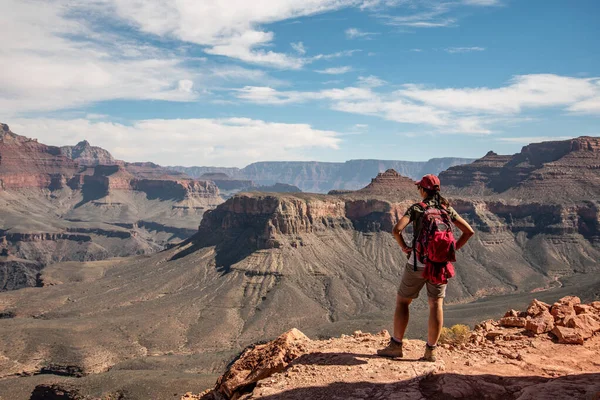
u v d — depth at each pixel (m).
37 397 90.69
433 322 9.37
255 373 11.94
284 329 152.25
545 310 12.48
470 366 9.21
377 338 11.96
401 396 7.80
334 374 8.98
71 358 118.19
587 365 9.12
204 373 99.75
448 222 9.20
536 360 9.48
